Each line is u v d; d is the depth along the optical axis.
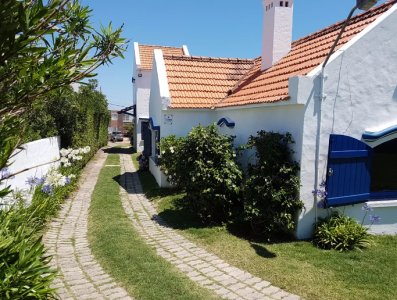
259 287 4.98
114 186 12.68
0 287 3.58
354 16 8.76
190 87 12.44
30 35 2.17
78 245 6.61
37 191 8.24
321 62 7.39
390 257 6.20
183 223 8.12
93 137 21.41
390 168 7.94
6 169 6.39
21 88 2.38
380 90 7.31
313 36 10.05
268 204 7.07
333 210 7.27
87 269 5.49
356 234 6.67
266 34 11.03
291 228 6.87
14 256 4.04
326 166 7.08
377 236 7.52
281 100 7.18
